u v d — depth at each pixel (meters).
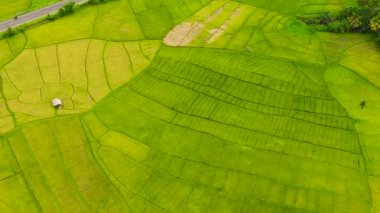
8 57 90.56
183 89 83.00
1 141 72.31
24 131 74.06
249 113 77.56
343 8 106.19
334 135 73.25
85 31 97.38
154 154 70.00
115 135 73.50
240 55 91.75
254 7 108.12
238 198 63.31
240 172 67.00
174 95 81.62
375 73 87.38
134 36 96.94
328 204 62.28
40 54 91.00
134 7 105.31
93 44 94.00
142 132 74.00
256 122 75.69
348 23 99.62
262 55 91.88
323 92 82.38
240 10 106.94
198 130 74.19
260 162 68.50
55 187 65.12
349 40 97.25
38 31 97.19
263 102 79.94
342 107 78.94
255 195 63.69
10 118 76.94
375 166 67.94
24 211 61.91
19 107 79.31
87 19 100.94
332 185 64.94
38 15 102.44
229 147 71.00
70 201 63.28
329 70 88.06
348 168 67.56
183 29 99.75
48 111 78.44
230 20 103.19
